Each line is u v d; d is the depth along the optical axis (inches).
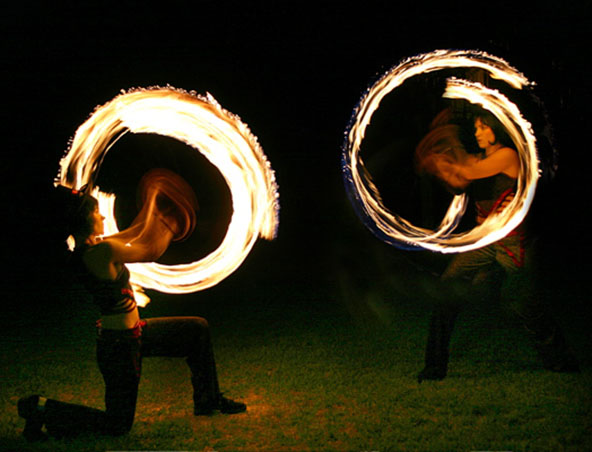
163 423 174.2
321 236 537.0
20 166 553.6
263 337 273.1
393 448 155.3
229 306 338.0
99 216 163.6
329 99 632.4
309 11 604.1
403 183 481.7
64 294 367.9
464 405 182.5
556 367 208.5
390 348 248.8
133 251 159.8
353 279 398.3
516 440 158.9
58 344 267.9
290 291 369.4
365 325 287.3
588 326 267.4
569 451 151.5
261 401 193.2
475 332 264.2
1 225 512.7
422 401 187.5
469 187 217.2
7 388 211.5
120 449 157.2
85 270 156.6
